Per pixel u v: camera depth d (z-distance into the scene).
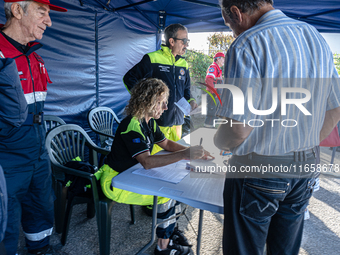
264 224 0.92
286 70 0.79
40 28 1.45
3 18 2.16
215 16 3.93
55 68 2.76
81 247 1.89
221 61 3.87
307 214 2.29
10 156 1.44
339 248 2.00
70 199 1.83
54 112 2.82
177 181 1.29
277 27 0.82
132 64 4.21
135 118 1.57
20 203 1.54
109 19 3.45
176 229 1.99
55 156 1.99
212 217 2.42
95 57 3.32
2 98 1.25
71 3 2.81
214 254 1.88
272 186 0.85
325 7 3.25
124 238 2.03
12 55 1.40
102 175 1.63
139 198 1.61
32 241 1.71
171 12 3.84
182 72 2.59
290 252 1.05
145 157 1.47
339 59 4.56
